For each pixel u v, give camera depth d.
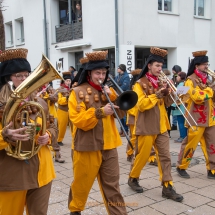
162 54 4.11
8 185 2.38
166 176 4.08
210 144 4.88
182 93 4.11
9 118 2.24
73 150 3.26
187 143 4.88
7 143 2.26
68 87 7.15
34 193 2.51
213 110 4.87
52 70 2.27
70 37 14.19
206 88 4.73
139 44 11.97
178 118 7.59
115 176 3.17
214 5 14.45
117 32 11.44
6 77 2.47
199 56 4.82
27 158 2.37
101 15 12.09
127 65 11.67
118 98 2.86
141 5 11.83
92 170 3.17
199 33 13.98
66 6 15.08
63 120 7.18
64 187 4.59
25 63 2.45
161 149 4.12
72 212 3.38
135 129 4.20
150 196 4.21
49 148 2.71
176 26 13.05
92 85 3.22
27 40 17.20
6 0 18.36
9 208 2.48
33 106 2.49
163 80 4.04
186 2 13.30
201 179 4.88
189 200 4.06
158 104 4.14
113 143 3.19
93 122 2.95
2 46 6.83
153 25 12.28
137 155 4.24
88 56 3.12
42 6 15.62
